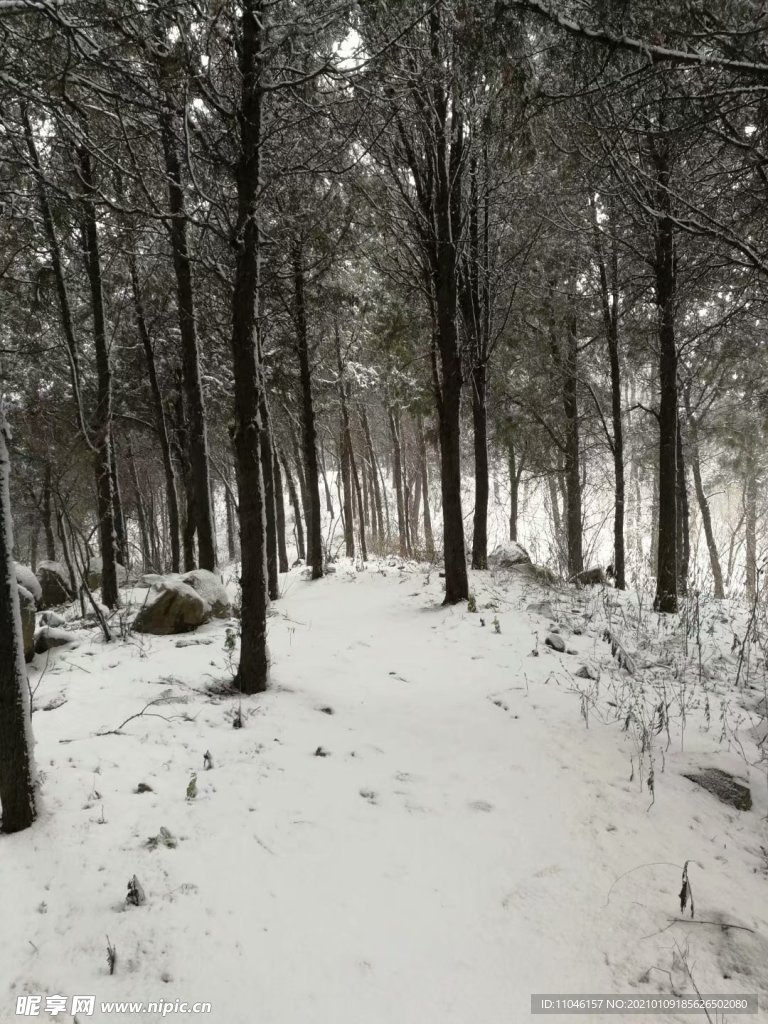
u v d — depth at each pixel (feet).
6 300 32.07
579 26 11.41
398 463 85.05
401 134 29.09
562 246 39.17
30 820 10.66
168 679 18.51
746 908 9.61
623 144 15.01
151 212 14.80
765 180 14.47
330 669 20.40
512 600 31.37
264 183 16.78
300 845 10.59
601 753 14.44
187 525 40.50
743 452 52.85
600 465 69.67
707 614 30.09
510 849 10.85
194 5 12.73
